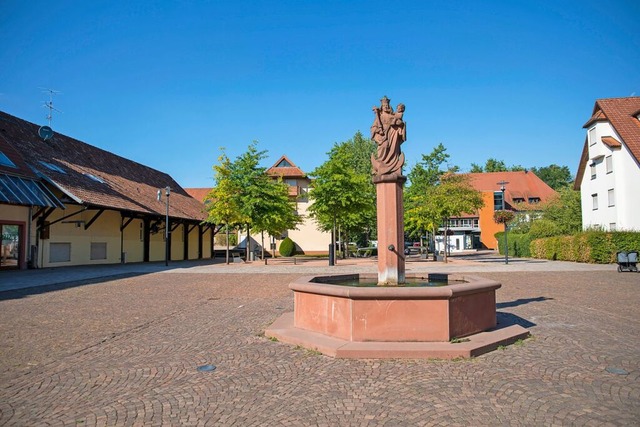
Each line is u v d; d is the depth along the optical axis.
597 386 4.88
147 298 12.94
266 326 8.52
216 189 30.64
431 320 6.44
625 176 30.02
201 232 46.12
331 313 6.88
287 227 40.75
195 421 4.10
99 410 4.39
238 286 16.38
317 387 4.95
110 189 29.92
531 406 4.33
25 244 24.38
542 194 67.25
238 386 5.04
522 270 22.50
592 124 33.28
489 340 6.54
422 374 5.34
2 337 7.70
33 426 4.03
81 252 28.61
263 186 32.81
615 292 13.34
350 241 60.38
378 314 6.46
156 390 4.95
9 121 27.69
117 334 7.92
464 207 30.00
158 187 40.62
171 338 7.57
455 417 4.08
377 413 4.20
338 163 29.11
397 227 7.98
